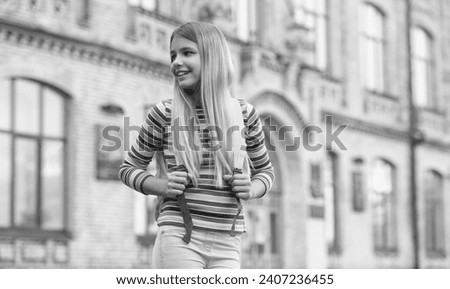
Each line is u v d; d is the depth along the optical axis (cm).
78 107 2398
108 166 2444
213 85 678
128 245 2519
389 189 3947
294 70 3291
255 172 721
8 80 2230
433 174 4284
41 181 2295
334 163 3603
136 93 2584
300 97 3341
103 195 2450
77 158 2386
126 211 2517
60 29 2347
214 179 674
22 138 2259
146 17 2644
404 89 4116
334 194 3591
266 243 3244
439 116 4338
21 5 2253
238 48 3059
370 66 3944
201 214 671
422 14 4300
